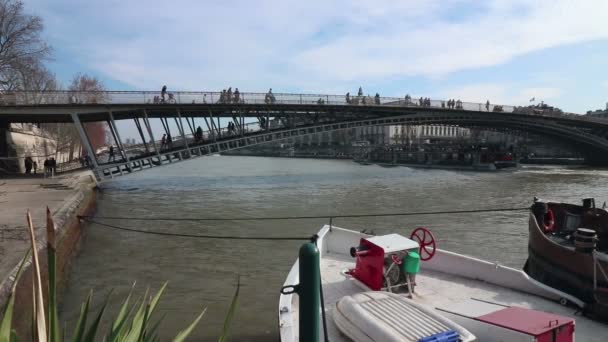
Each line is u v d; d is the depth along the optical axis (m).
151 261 13.00
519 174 54.38
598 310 6.41
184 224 19.50
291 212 23.59
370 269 7.24
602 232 9.99
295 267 8.02
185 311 9.02
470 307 6.03
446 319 5.30
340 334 5.96
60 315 8.79
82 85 54.62
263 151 184.50
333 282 8.01
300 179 46.62
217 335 7.88
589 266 8.08
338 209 24.75
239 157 166.00
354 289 7.64
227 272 11.92
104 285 10.73
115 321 2.68
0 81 39.22
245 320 8.56
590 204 10.66
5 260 8.34
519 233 17.94
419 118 50.50
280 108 40.41
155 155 34.97
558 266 8.83
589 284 8.07
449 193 33.19
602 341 5.93
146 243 15.37
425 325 5.15
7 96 29.45
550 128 63.41
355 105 42.97
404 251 7.13
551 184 40.59
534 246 9.94
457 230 18.55
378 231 18.30
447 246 15.70
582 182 42.47
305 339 2.50
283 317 6.02
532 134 73.06
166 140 36.66
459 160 71.69
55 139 54.38
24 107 29.86
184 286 10.68
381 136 133.25
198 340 7.67
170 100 34.91
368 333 5.18
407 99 47.81
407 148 93.06
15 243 9.69
